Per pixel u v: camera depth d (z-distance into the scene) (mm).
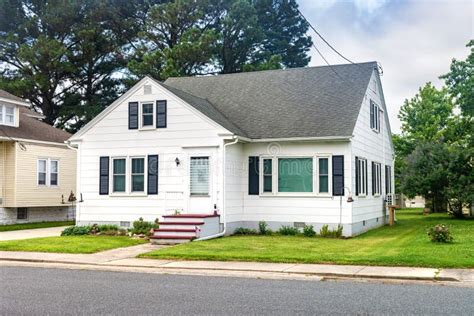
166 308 8852
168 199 22344
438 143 32250
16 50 42406
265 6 46969
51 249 17266
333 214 21516
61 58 42719
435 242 17172
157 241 19312
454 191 29781
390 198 29531
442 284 11266
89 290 10656
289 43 49406
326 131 21688
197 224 19688
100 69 45875
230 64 44281
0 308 8906
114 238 20500
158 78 40375
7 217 29531
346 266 13500
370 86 25719
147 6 45156
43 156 31047
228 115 24844
